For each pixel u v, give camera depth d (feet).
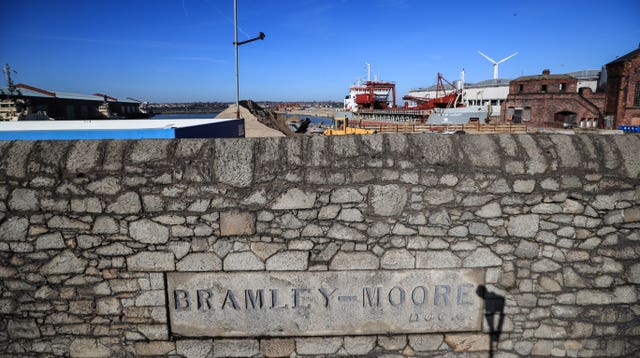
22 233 10.51
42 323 10.96
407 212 10.68
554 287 11.09
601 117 111.34
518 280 11.05
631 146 10.81
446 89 256.73
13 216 10.43
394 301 11.09
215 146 10.65
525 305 11.18
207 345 11.16
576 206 10.73
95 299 10.86
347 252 10.78
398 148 10.63
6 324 10.94
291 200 10.53
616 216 10.80
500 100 186.91
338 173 10.52
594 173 10.62
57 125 26.09
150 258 10.66
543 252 10.92
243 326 11.14
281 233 10.65
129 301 10.89
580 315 11.25
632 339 11.41
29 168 10.29
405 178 10.56
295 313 11.09
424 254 10.84
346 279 10.91
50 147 10.54
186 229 10.57
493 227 10.78
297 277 10.86
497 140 10.93
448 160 10.55
